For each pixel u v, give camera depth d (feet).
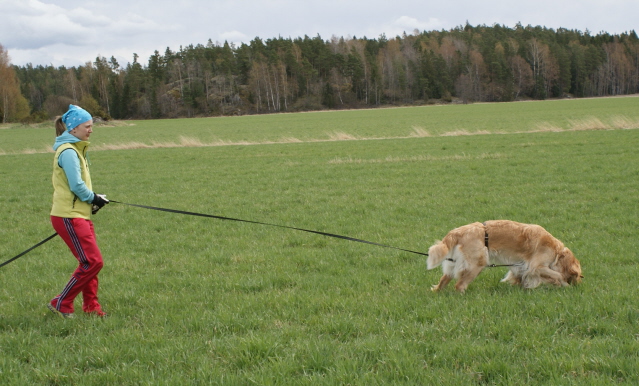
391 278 21.42
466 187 44.70
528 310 16.66
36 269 24.35
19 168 75.92
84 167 17.11
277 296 18.95
